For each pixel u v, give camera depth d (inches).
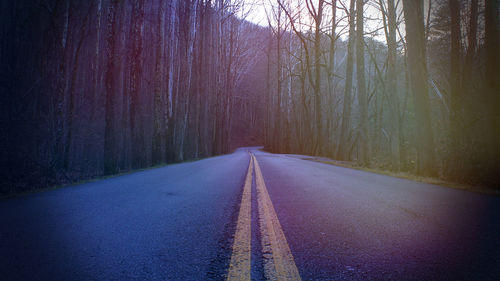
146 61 708.7
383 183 259.6
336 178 302.7
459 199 175.2
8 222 126.2
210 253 86.0
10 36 356.5
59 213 144.3
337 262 77.6
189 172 394.6
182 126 860.6
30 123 335.9
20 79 347.3
